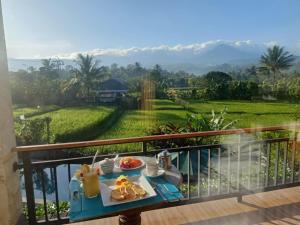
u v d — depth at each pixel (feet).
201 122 25.86
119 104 96.89
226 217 8.14
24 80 92.73
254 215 8.23
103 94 103.24
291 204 8.84
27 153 7.16
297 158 10.27
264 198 9.26
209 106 88.33
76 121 78.54
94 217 4.49
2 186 6.65
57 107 96.68
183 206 8.75
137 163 6.50
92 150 45.32
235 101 91.50
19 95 90.38
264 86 86.69
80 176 5.29
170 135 8.01
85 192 5.05
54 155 9.05
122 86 105.50
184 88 96.22
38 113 85.92
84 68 105.50
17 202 7.36
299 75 84.33
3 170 6.61
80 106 100.53
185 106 85.10
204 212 8.42
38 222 7.51
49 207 12.17
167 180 5.69
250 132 8.96
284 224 7.75
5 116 6.82
